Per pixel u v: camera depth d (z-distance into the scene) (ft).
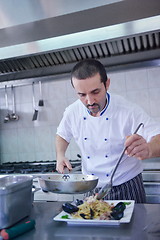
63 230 3.14
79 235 2.96
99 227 3.16
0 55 7.77
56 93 10.40
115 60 8.32
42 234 3.06
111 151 5.05
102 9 5.65
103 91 4.20
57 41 6.91
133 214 3.53
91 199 3.67
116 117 4.96
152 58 8.16
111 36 6.67
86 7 5.58
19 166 9.75
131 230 3.00
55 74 9.44
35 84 10.62
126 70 9.39
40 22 6.05
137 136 3.75
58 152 5.42
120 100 5.07
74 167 8.63
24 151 10.84
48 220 3.54
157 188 7.32
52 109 10.46
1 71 9.73
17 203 3.40
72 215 3.43
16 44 7.10
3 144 11.10
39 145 10.64
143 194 5.17
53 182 3.78
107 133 5.02
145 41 7.52
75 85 4.07
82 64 4.05
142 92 9.42
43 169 8.69
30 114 10.73
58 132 5.71
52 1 5.57
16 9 5.77
